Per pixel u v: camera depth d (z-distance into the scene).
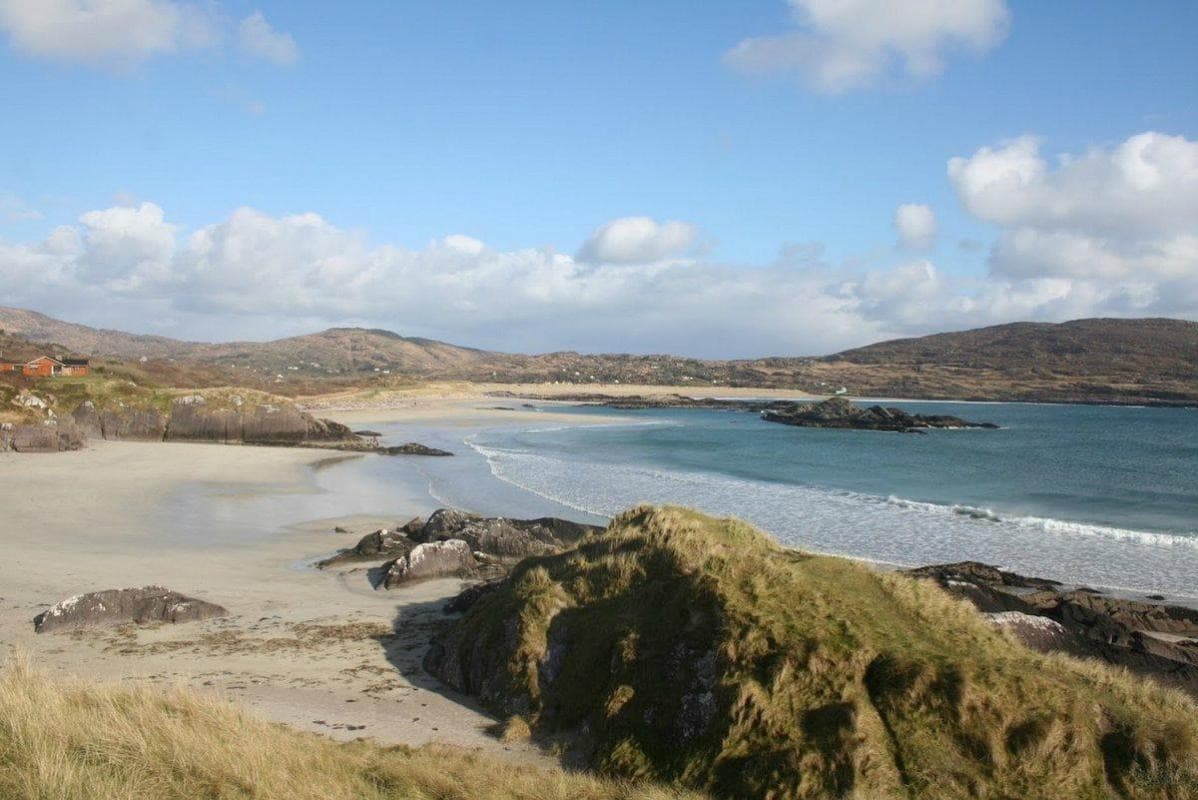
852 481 51.28
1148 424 123.19
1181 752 10.45
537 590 15.67
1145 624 21.38
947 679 11.34
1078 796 10.21
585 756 12.53
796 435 93.81
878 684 11.58
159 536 30.81
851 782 10.41
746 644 12.35
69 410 66.00
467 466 57.44
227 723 10.58
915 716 11.12
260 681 15.38
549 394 196.25
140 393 70.25
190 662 16.44
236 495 41.91
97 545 28.55
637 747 12.10
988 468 60.22
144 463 52.59
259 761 9.24
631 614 14.25
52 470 47.50
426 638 18.53
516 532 28.59
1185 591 25.05
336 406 127.50
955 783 10.38
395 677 15.93
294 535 32.06
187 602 20.06
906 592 13.85
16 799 7.20
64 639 17.98
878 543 31.62
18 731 8.59
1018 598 22.22
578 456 65.44
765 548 16.83
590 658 13.92
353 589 23.70
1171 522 37.09
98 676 15.35
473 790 10.07
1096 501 43.72
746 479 51.12
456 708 14.45
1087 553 30.06
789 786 10.54
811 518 36.84
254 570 25.91
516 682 14.34
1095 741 10.77
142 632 18.69
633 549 16.33
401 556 24.89
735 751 11.30
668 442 81.12
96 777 7.89
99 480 44.34
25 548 27.25
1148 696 11.85
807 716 11.35
